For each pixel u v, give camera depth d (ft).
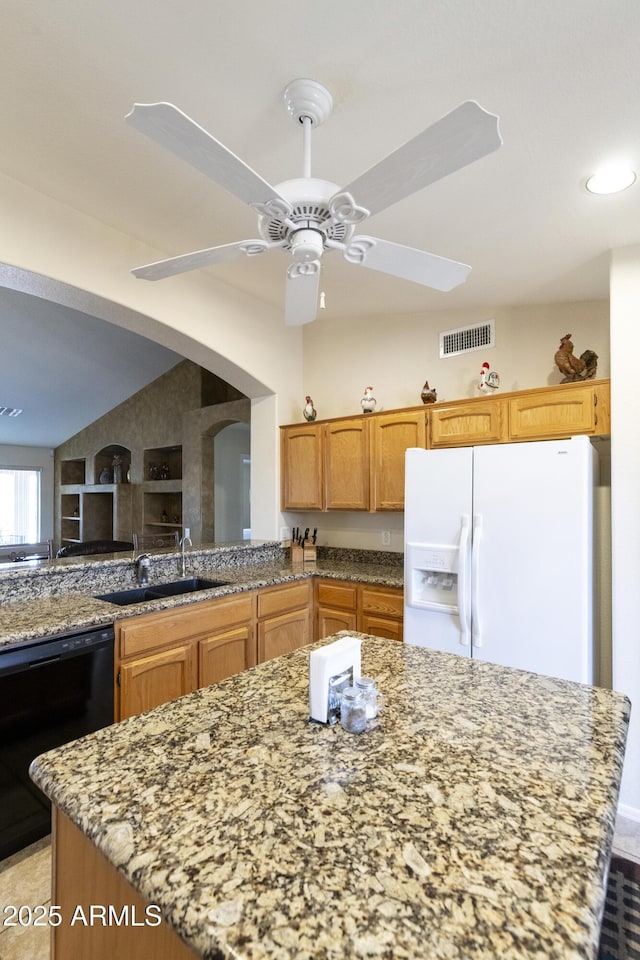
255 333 12.04
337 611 10.73
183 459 19.57
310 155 5.38
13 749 6.06
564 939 1.82
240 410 17.47
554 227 6.98
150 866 2.21
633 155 5.41
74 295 8.47
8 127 5.99
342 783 2.85
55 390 21.84
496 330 10.54
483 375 9.82
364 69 4.57
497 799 2.69
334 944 1.81
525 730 3.53
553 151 5.36
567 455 7.18
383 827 2.46
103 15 4.32
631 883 3.34
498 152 5.39
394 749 3.24
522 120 4.93
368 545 12.39
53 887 3.13
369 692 3.63
